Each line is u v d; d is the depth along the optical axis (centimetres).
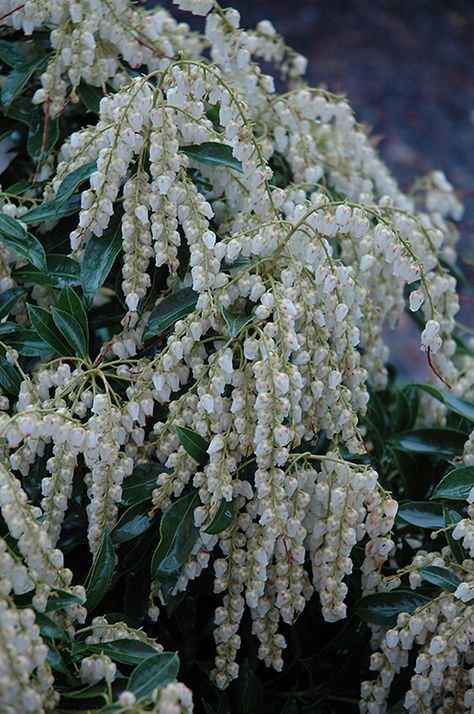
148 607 113
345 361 112
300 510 108
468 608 106
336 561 108
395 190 132
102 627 105
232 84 123
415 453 122
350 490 107
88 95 120
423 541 122
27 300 119
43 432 104
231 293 109
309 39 324
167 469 111
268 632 110
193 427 108
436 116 306
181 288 112
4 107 121
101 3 118
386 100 308
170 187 108
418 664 106
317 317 109
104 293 137
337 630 121
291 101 123
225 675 110
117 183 109
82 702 103
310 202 110
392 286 122
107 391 107
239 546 109
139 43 119
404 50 330
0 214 112
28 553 101
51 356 115
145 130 110
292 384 106
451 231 140
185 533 108
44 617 101
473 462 115
